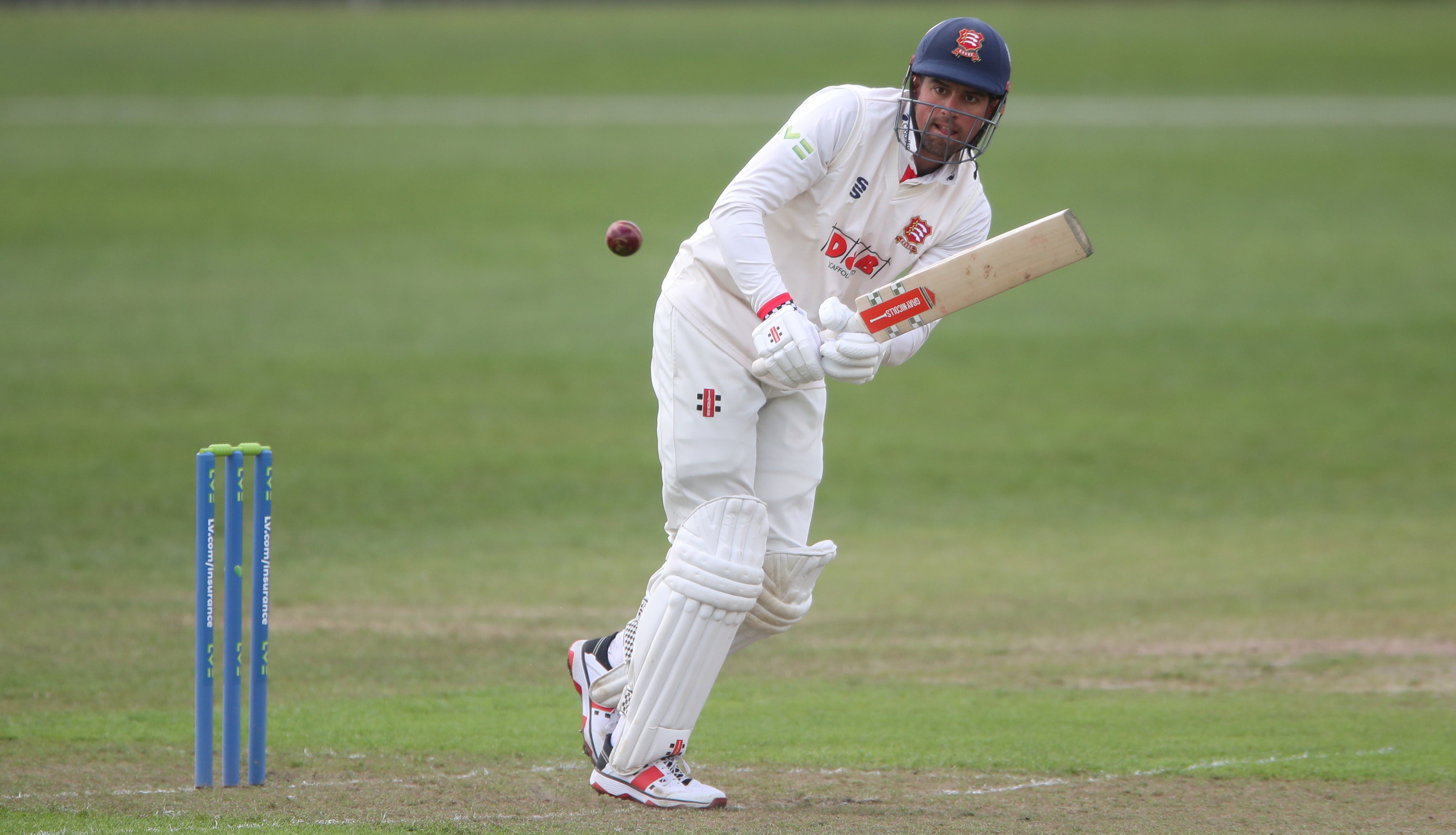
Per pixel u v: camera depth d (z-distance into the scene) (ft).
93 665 60.18
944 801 43.11
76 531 81.51
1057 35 402.11
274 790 43.91
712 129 268.41
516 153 242.58
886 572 76.84
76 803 42.37
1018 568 77.30
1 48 378.12
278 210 195.83
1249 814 41.55
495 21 449.89
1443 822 40.78
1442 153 229.86
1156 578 74.84
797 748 49.08
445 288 154.92
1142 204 198.59
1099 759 47.55
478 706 54.95
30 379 116.57
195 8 474.90
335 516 85.81
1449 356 126.00
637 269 165.17
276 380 118.11
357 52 379.76
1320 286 153.58
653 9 483.92
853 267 41.86
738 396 40.98
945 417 111.34
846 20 442.50
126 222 186.09
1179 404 114.01
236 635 43.78
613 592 72.74
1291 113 277.85
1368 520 85.40
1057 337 135.74
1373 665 60.29
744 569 40.93
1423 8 440.86
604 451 101.19
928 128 40.19
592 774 45.44
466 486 92.53
